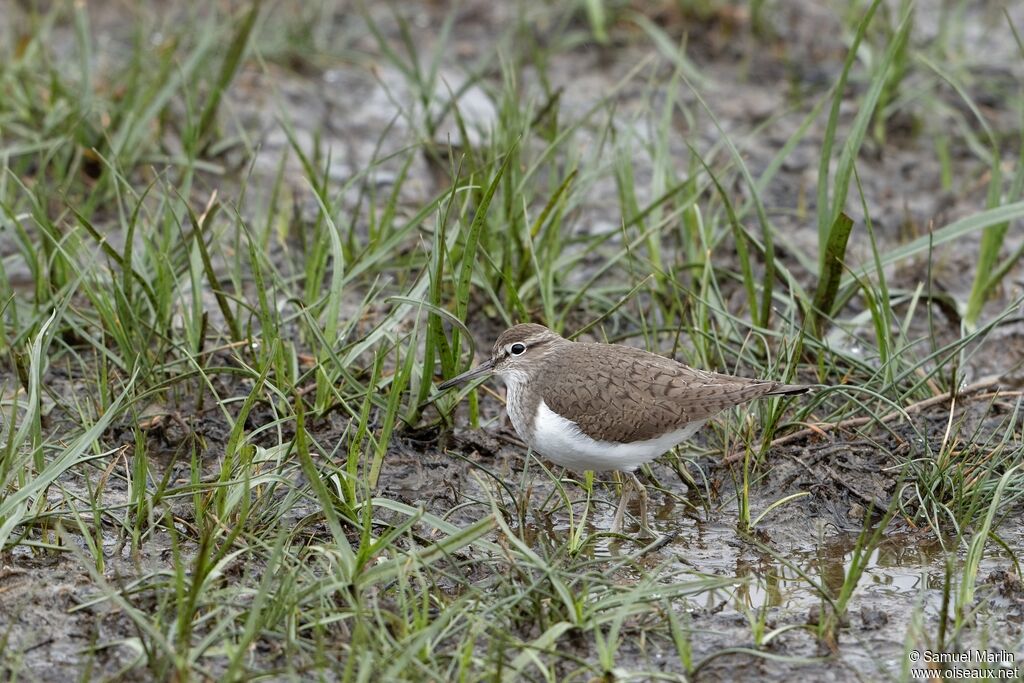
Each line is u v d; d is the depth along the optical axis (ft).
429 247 50.93
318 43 68.95
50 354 44.19
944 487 37.60
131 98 55.72
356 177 48.06
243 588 31.24
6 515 33.22
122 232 50.78
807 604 33.83
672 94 53.26
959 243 54.75
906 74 66.18
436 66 58.44
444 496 37.96
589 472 38.58
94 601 31.30
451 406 40.63
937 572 35.42
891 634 32.40
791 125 63.52
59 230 47.47
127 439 39.96
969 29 72.64
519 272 47.47
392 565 31.12
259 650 30.22
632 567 34.96
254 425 40.73
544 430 36.40
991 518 34.30
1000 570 34.99
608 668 29.71
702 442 41.37
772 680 30.35
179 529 35.04
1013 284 51.60
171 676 29.12
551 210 46.21
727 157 60.23
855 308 49.80
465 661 28.73
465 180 48.11
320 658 28.58
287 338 46.14
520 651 30.25
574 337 41.81
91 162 55.11
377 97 65.41
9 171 44.80
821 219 45.24
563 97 64.90
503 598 31.76
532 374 37.47
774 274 44.80
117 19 69.21
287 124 53.98
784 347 42.78
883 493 38.50
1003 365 46.47
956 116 60.95
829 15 73.67
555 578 31.45
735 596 34.22
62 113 55.11
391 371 43.16
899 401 40.88
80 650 30.68
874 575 35.32
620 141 55.77
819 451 40.06
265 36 67.46
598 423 35.58
